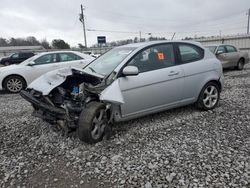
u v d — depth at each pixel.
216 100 5.63
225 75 11.41
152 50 4.67
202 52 5.40
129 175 3.10
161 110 4.80
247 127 4.55
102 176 3.11
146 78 4.39
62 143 4.05
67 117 3.83
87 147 3.88
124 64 4.26
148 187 2.85
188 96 5.11
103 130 4.09
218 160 3.36
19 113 5.93
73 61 9.59
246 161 3.31
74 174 3.18
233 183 2.85
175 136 4.20
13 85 9.05
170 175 3.05
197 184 2.86
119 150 3.75
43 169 3.32
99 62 4.92
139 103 4.39
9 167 3.39
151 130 4.48
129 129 4.55
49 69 9.24
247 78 10.26
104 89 3.99
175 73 4.77
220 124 4.72
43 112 4.23
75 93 4.01
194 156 3.49
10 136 4.45
